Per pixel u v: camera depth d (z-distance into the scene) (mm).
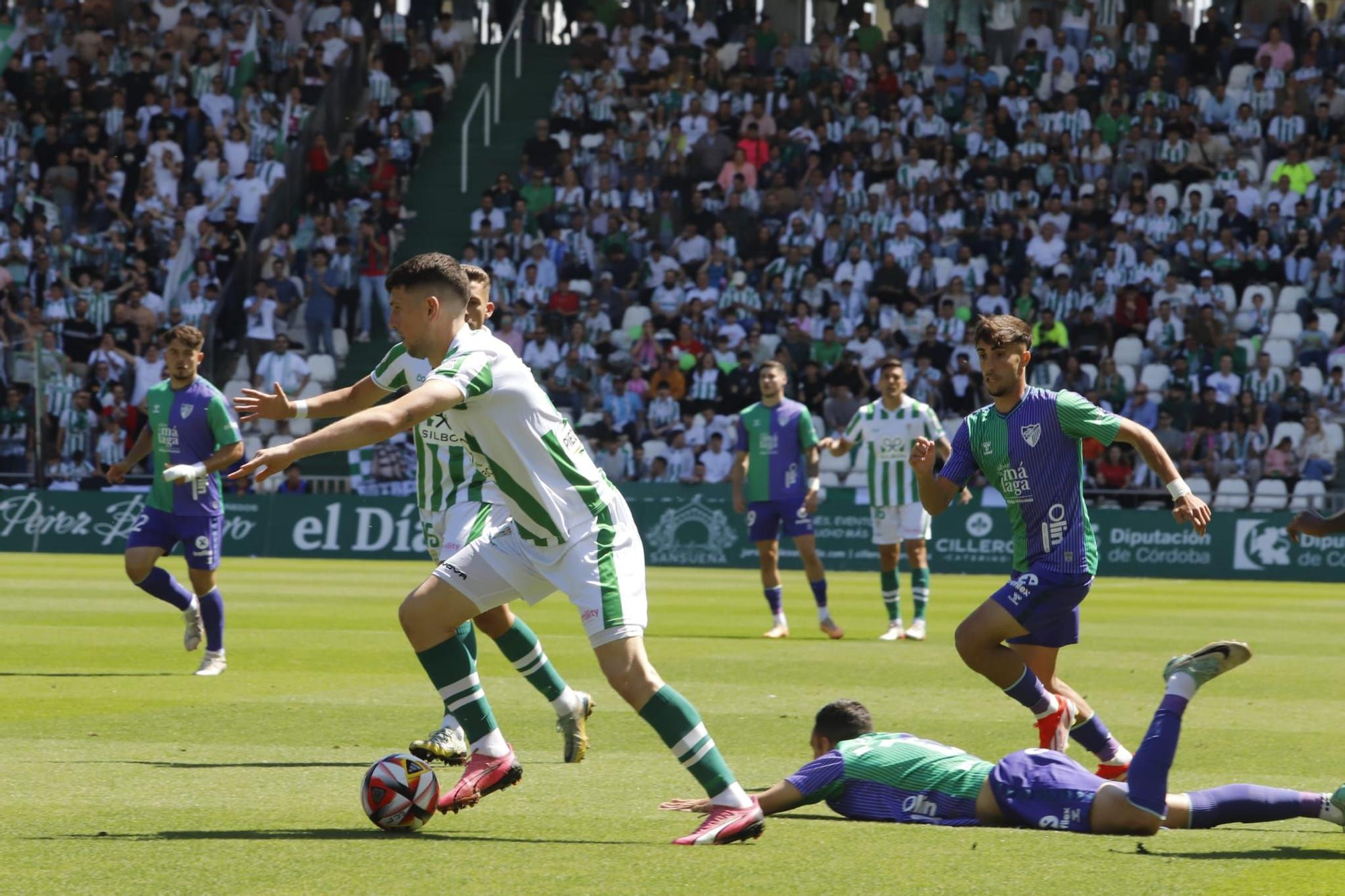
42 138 99375
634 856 15344
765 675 33344
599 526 16422
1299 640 43625
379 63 106562
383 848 15711
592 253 94812
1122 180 93312
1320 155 93688
